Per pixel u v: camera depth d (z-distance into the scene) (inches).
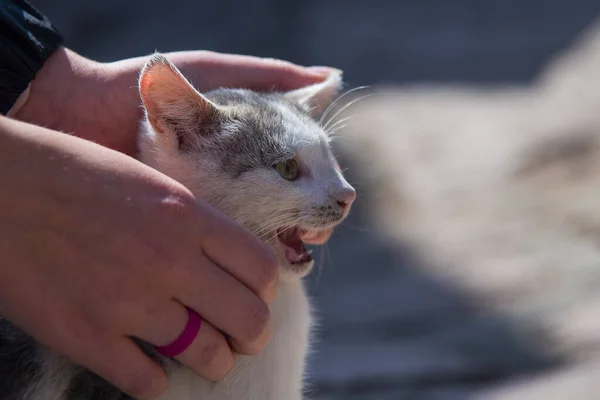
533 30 87.3
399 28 86.4
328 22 85.6
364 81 76.1
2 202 18.6
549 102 56.0
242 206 22.5
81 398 20.9
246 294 19.4
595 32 63.3
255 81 25.6
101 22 77.1
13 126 18.9
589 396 27.2
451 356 32.7
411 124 57.6
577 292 35.7
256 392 21.4
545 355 32.0
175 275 19.0
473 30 87.3
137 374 19.4
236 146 22.8
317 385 31.3
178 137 22.7
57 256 18.8
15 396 20.7
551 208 44.1
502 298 36.3
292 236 23.0
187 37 76.4
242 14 80.4
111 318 19.0
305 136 23.0
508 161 50.3
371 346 34.0
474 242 42.2
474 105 63.9
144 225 18.9
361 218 45.7
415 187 48.9
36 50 22.4
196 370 19.6
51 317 18.9
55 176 18.7
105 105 23.4
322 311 37.1
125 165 19.1
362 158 49.1
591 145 47.9
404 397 30.7
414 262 41.2
